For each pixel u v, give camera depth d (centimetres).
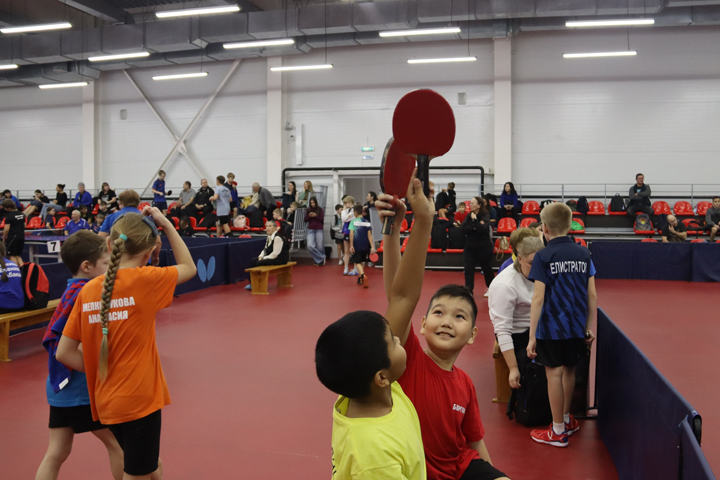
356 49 1462
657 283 980
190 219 1348
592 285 312
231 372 463
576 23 1073
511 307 340
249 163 1527
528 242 337
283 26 1277
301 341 567
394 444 112
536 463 295
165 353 522
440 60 1225
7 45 1412
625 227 1302
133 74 1596
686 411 172
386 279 134
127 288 202
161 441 326
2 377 451
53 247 1131
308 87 1491
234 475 284
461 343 152
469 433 160
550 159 1379
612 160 1355
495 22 1298
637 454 239
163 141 1580
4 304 498
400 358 116
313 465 296
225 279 996
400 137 109
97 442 329
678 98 1324
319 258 1301
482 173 1394
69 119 1648
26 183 1691
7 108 1697
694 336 593
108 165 1622
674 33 1320
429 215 118
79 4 1312
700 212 1284
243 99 1525
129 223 210
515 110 1391
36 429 346
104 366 197
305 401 394
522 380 346
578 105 1364
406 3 1223
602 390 327
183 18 1319
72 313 207
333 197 1486
